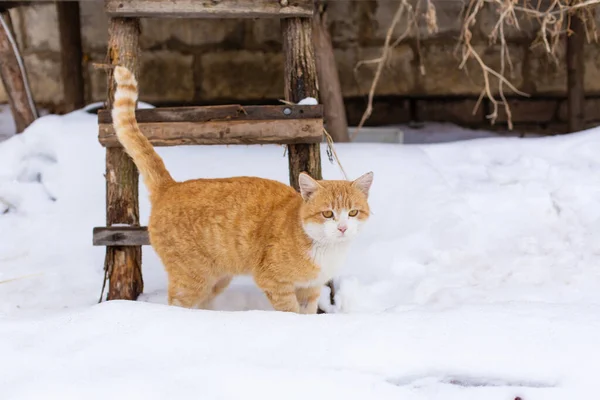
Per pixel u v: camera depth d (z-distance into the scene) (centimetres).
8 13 930
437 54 1166
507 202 716
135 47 604
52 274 644
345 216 489
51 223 719
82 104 1102
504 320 425
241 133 582
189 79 1171
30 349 405
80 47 1096
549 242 668
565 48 1142
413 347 396
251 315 446
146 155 536
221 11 581
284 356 392
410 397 365
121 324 433
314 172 597
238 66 1173
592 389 370
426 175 737
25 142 792
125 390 362
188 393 360
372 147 778
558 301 541
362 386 368
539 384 376
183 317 441
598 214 691
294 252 495
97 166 762
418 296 576
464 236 666
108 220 595
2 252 684
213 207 514
